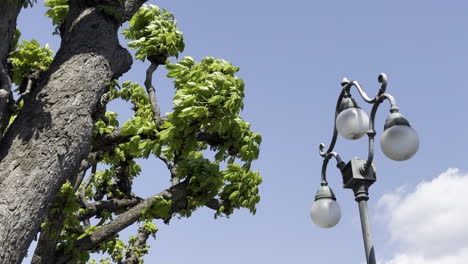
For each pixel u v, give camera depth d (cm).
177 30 1011
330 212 680
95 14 769
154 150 841
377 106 606
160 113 920
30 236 623
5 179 617
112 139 848
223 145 888
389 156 557
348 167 638
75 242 852
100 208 984
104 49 749
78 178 978
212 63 917
